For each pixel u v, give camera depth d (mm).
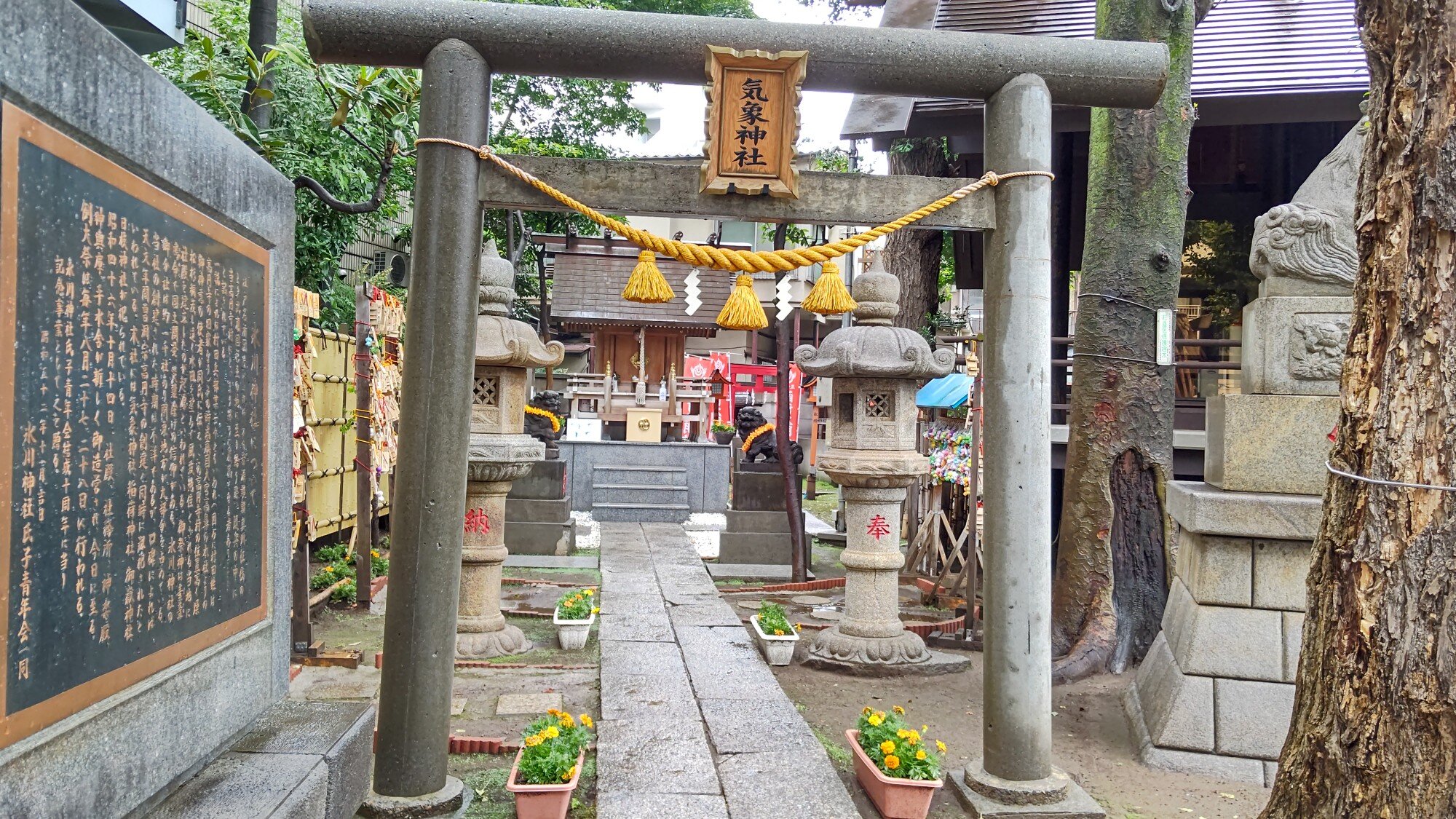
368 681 5727
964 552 9320
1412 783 3117
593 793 4371
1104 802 4555
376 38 4102
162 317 2996
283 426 4031
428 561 4070
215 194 3363
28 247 2346
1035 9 10578
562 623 6785
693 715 5367
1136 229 7039
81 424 2568
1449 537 3115
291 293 4105
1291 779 3564
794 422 18734
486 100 4219
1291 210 5113
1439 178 3160
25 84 2322
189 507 3172
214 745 3354
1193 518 5012
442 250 4094
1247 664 4957
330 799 3545
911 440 6777
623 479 13398
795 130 4266
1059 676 6574
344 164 10164
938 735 5488
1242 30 9781
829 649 6742
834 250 4324
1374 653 3240
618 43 4184
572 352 23281
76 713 2537
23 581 2320
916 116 9711
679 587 9086
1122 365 7027
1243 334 5508
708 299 18594
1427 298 3211
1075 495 7121
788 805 4184
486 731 5082
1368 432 3363
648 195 4301
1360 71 8961
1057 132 10922
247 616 3648
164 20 7195
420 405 4086
